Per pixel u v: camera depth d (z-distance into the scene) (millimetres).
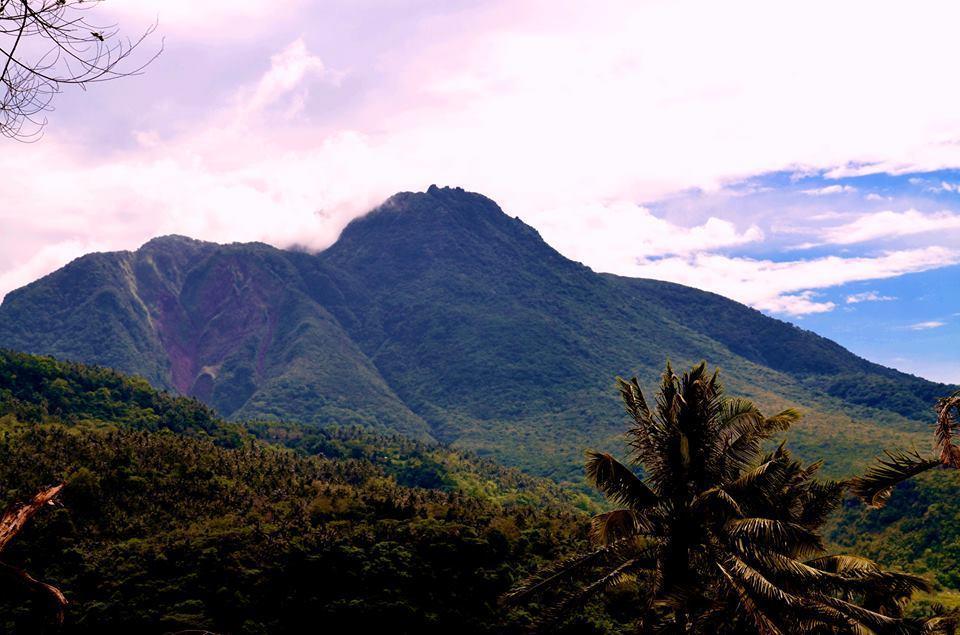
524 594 31297
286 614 73938
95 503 92000
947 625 26984
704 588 28828
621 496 30016
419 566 78938
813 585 27609
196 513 97625
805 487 33062
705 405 29922
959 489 137875
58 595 8328
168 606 70625
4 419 130125
